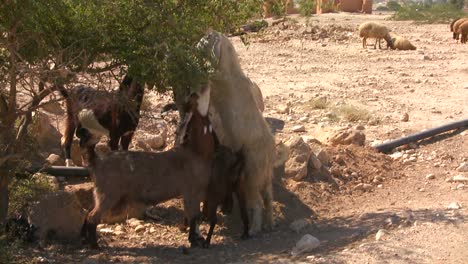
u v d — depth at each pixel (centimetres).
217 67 822
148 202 817
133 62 740
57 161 1048
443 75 2155
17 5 673
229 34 906
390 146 1277
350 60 2492
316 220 941
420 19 4384
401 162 1202
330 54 2642
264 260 779
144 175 805
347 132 1250
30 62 732
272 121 1478
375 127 1447
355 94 1819
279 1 895
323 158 1106
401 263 740
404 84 1988
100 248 827
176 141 855
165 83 770
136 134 1209
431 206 967
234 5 818
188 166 820
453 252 770
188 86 787
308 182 1036
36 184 875
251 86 897
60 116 1247
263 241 862
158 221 951
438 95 1823
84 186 974
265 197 906
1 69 746
